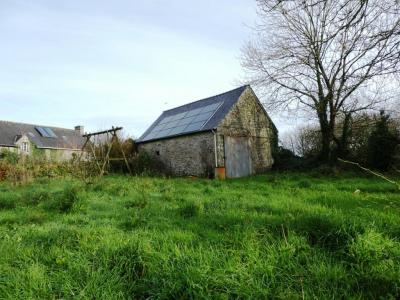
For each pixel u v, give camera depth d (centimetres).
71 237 455
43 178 1507
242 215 567
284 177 1538
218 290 295
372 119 1903
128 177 1653
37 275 333
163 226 525
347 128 1938
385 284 295
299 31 1761
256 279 308
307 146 2759
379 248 349
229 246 395
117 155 2145
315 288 295
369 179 1267
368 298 279
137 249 376
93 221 603
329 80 1762
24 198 870
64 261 371
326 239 394
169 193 958
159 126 2583
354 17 454
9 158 1869
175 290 296
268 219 505
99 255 377
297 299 277
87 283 314
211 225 527
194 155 2083
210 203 738
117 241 418
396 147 1620
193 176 1980
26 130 4025
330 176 1491
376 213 512
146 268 346
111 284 313
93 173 1452
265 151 2236
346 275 312
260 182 1356
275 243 386
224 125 2017
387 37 595
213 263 337
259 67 1983
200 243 392
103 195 962
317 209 594
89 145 1852
